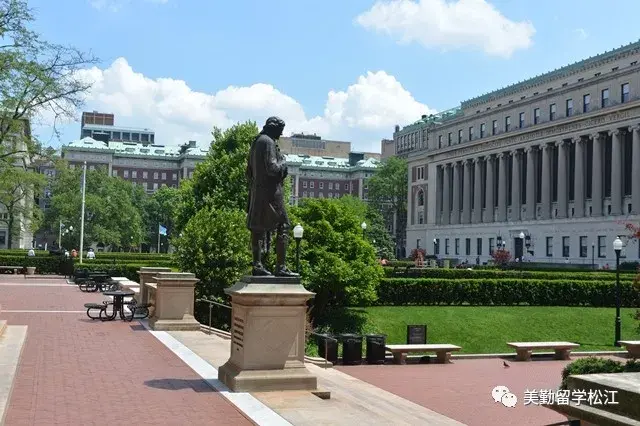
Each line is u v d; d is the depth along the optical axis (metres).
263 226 12.26
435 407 15.45
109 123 186.62
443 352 23.80
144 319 23.30
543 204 82.81
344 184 163.00
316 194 161.12
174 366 14.20
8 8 32.31
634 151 69.81
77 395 11.11
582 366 12.44
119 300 23.14
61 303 28.89
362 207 99.62
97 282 37.59
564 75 86.06
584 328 33.41
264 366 11.85
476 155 96.50
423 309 35.31
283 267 12.34
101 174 93.00
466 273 42.94
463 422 13.84
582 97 79.38
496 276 42.72
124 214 92.75
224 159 45.44
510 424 13.65
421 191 112.06
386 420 10.19
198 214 30.41
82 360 14.66
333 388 14.59
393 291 36.19
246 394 11.38
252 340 11.82
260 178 12.23
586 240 75.44
